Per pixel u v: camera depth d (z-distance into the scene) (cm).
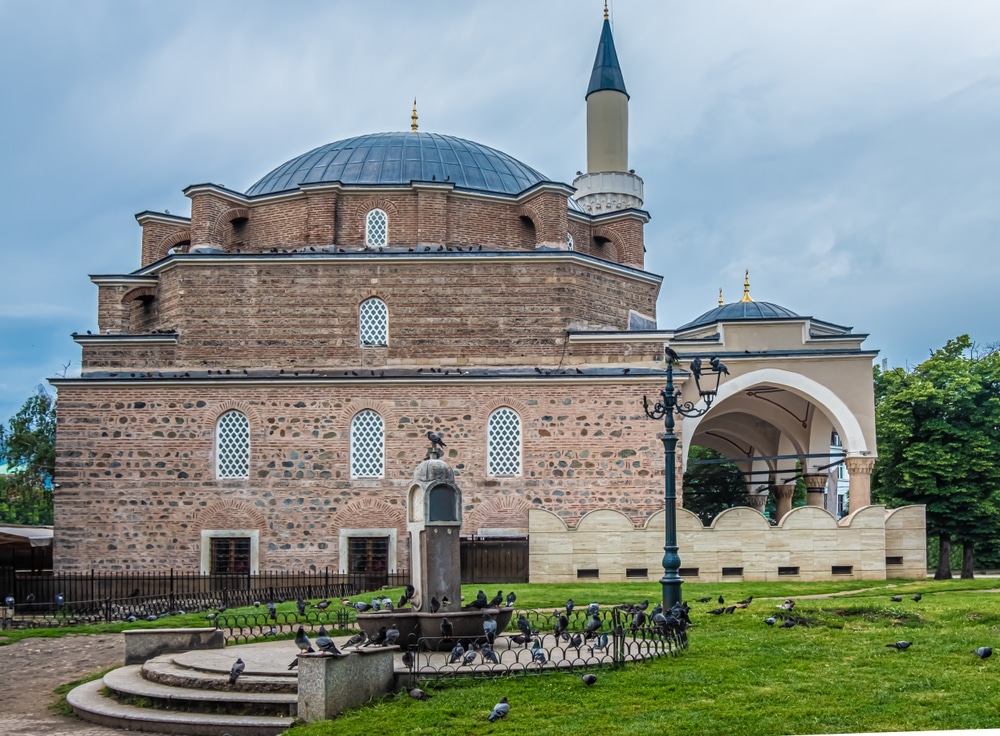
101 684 1808
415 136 4300
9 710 1731
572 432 3500
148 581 3412
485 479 3481
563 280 3712
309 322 3678
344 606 2462
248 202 3934
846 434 3859
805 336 4019
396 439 3494
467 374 3497
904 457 3975
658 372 3503
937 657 1661
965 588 2983
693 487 6125
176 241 4134
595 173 5122
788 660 1670
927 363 4209
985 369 4125
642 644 1783
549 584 3098
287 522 3472
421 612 1780
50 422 6066
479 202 3897
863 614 2084
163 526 3469
